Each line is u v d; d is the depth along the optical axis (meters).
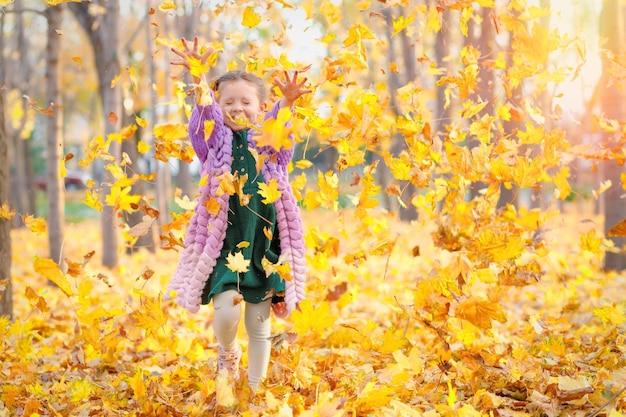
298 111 3.02
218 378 2.69
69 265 3.41
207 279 3.04
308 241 3.91
